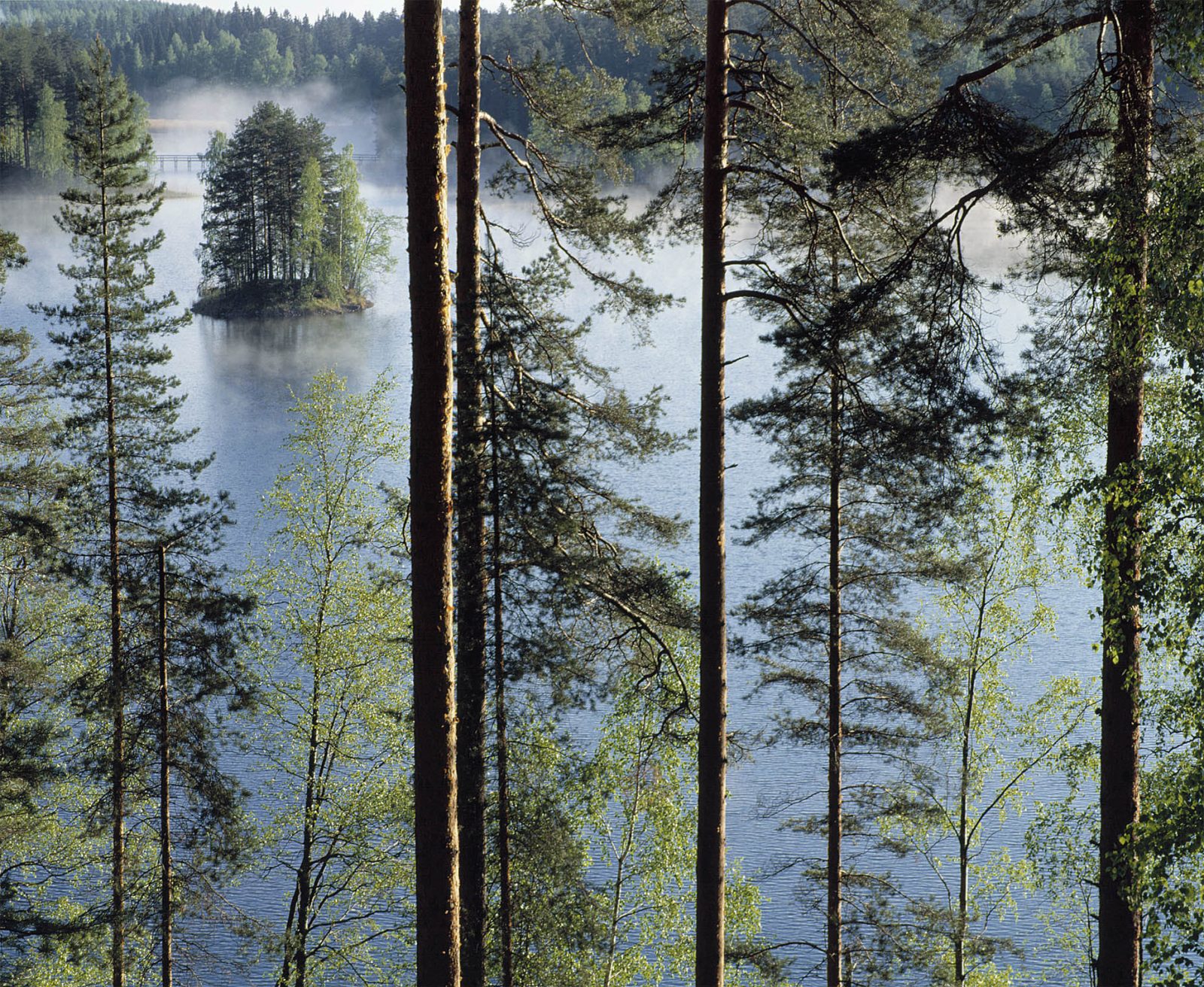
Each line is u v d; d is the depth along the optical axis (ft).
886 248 44.78
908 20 41.98
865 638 53.98
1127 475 29.50
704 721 43.09
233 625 61.41
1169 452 28.19
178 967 62.39
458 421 46.85
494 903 51.55
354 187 318.24
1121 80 34.65
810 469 48.37
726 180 43.68
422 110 32.45
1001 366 39.17
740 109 44.52
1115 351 33.24
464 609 46.93
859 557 50.83
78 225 62.54
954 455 40.04
